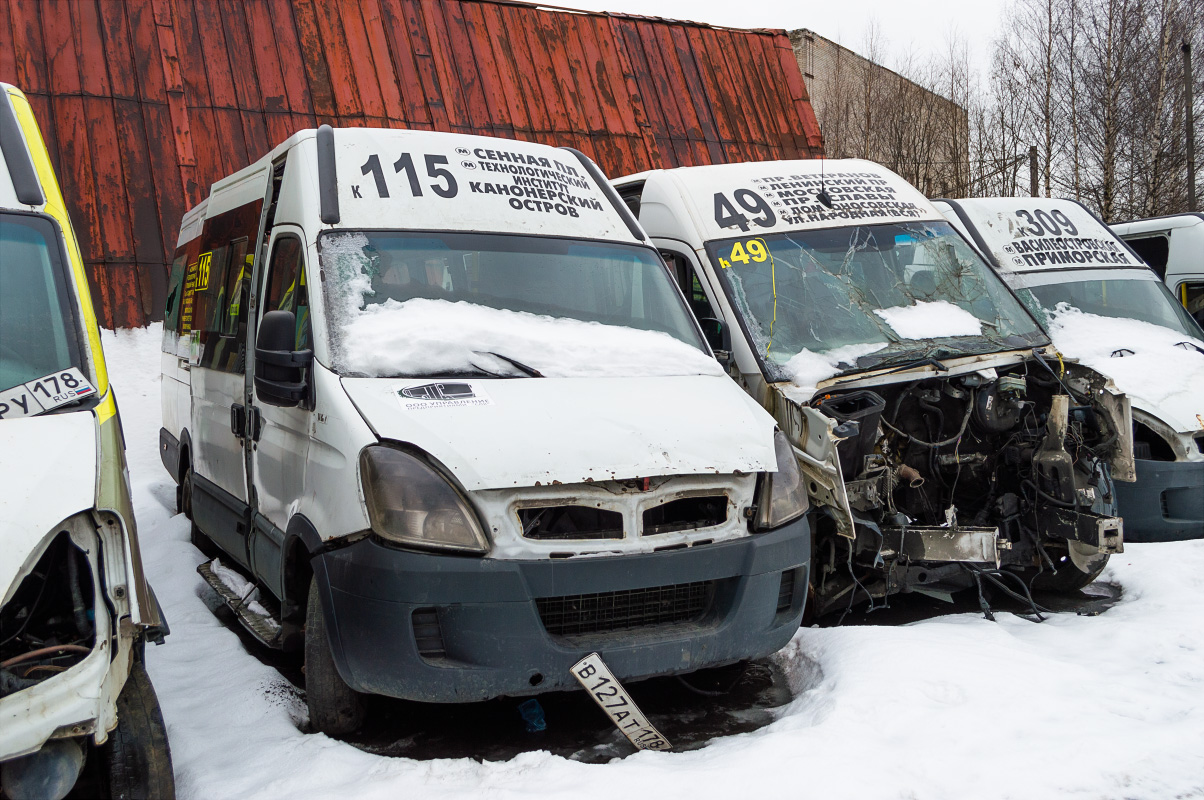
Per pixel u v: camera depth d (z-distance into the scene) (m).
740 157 16.34
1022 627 5.25
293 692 4.48
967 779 3.38
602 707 3.70
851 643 4.59
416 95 14.18
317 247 4.60
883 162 25.44
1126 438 5.73
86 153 12.09
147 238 12.02
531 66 15.30
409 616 3.54
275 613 5.26
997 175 26.09
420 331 4.34
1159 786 3.33
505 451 3.71
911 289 6.11
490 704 4.45
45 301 3.53
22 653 2.89
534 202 5.25
